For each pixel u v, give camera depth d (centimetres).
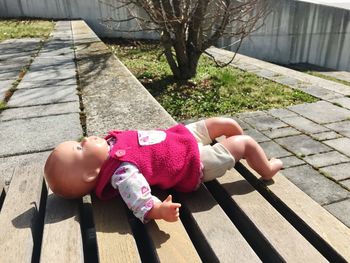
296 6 283
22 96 107
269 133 107
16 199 46
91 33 230
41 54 170
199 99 133
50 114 91
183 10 131
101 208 45
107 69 135
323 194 76
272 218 42
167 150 46
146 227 41
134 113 88
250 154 51
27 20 295
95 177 43
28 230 40
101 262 35
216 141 58
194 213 44
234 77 159
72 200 46
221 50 236
